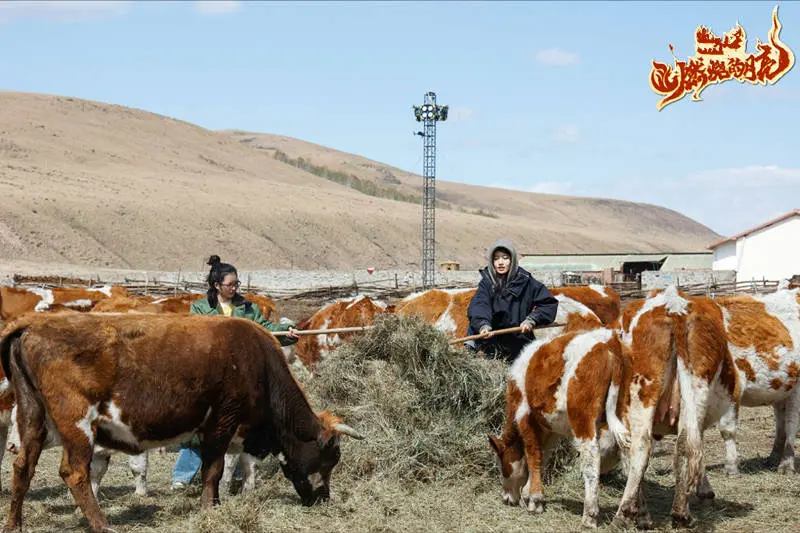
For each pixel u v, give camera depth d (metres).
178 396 6.56
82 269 53.00
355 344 9.04
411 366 8.59
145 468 7.92
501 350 9.09
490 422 8.46
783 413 8.95
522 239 149.62
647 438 6.73
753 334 8.58
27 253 66.50
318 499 7.32
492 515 7.02
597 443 6.58
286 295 27.81
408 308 11.82
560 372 6.74
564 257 66.62
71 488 6.25
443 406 8.44
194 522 6.65
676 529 6.64
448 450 8.07
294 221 104.75
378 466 7.87
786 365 8.57
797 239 49.50
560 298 10.12
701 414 7.06
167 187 107.50
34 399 6.34
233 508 6.68
